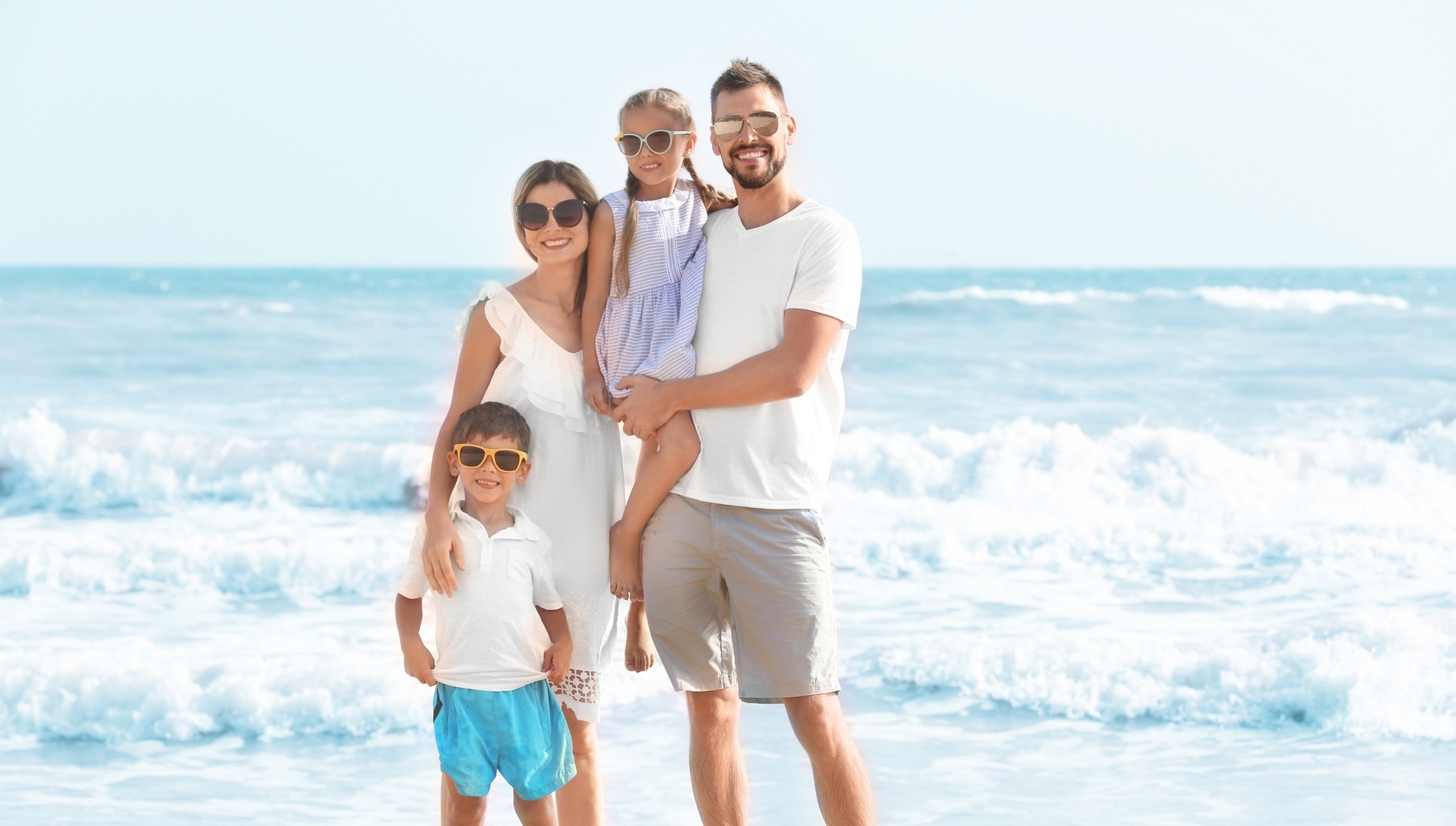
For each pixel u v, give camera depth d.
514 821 4.57
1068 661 5.93
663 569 3.51
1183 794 4.71
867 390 18.25
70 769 4.98
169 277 65.81
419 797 4.74
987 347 23.58
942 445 11.59
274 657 6.12
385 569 7.79
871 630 6.84
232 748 5.23
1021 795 4.72
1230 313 29.08
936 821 4.49
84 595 7.48
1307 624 6.21
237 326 29.09
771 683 3.50
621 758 5.14
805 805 4.64
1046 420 15.40
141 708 5.41
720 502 3.45
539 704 3.43
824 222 3.45
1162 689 5.67
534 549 3.45
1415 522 8.87
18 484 10.88
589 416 3.57
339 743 5.29
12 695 5.46
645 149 3.49
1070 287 54.09
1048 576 8.05
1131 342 24.25
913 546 8.47
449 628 3.39
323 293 44.94
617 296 3.48
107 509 10.56
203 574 7.71
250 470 11.15
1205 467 11.16
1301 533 8.57
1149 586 7.76
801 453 3.49
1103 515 9.98
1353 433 13.79
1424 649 5.83
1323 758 5.04
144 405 17.09
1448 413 12.90
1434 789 4.69
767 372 3.34
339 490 11.09
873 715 5.64
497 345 3.57
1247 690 5.60
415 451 11.36
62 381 19.67
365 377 20.45
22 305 34.28
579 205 3.45
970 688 5.88
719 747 3.70
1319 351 22.16
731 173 3.46
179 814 4.55
